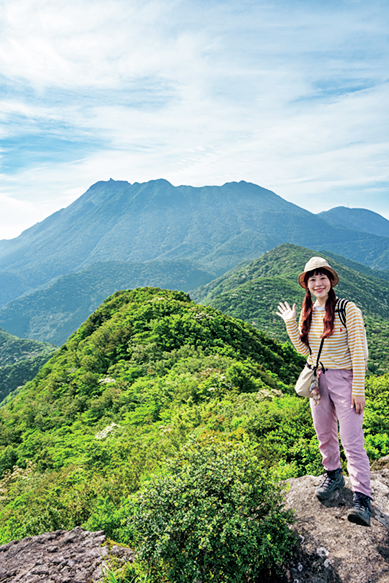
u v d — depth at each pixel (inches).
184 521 104.2
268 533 105.3
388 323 5910.4
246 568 102.1
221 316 1301.7
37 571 138.1
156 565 109.9
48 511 219.9
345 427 109.2
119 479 246.7
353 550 98.1
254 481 115.2
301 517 114.9
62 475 374.0
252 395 499.8
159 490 116.2
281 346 1403.8
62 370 1056.2
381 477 133.6
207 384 578.6
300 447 220.4
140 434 450.3
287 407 306.5
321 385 116.3
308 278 116.3
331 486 118.6
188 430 342.6
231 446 135.0
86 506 220.1
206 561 102.4
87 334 1347.2
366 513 102.5
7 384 5438.0
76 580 127.8
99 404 697.0
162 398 589.9
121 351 967.0
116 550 142.9
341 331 110.5
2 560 154.6
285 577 102.8
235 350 1034.1
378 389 331.3
